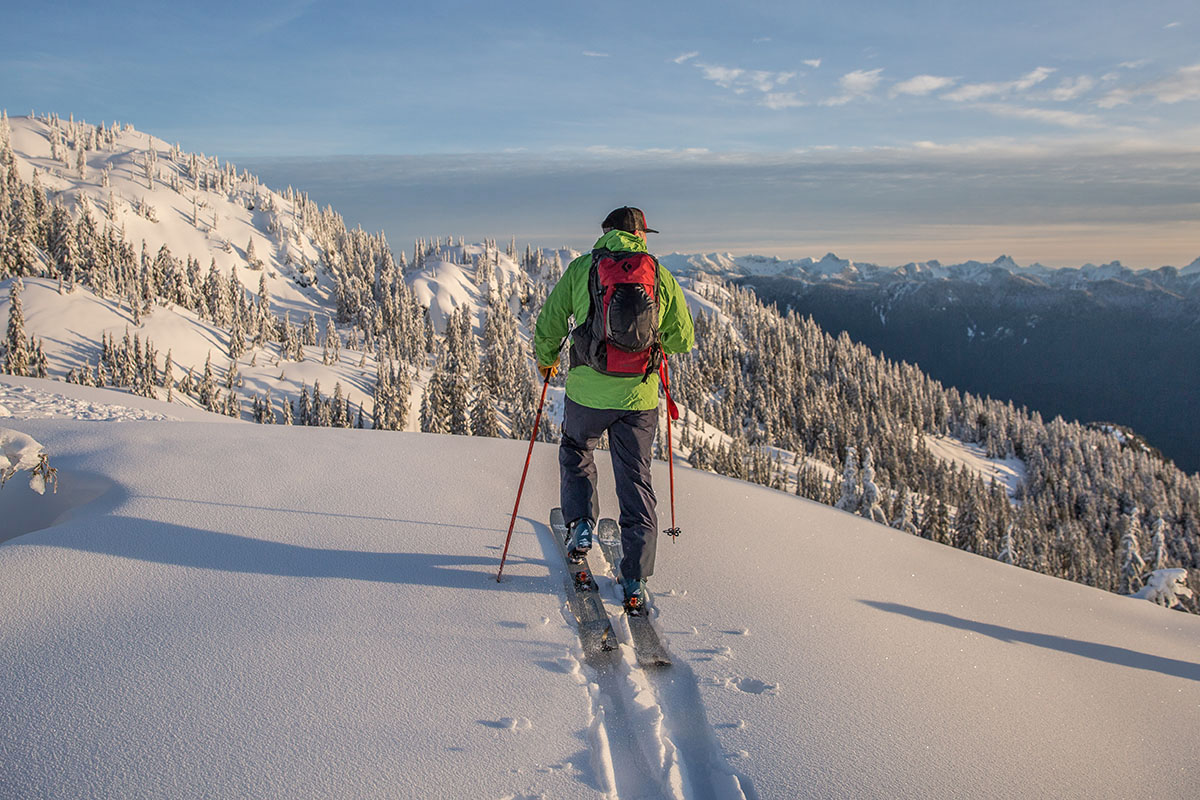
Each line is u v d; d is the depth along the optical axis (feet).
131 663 8.01
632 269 10.16
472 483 14.98
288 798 6.21
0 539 14.29
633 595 10.08
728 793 6.80
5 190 456.86
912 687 8.99
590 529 10.66
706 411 498.28
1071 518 441.27
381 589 10.16
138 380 358.23
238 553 10.99
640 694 8.13
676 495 15.64
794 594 11.40
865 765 7.27
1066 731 8.52
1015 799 7.02
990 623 11.87
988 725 8.38
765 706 8.18
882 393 590.96
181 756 6.62
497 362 466.70
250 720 7.18
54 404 31.07
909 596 12.28
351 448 16.94
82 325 406.82
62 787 6.14
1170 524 420.36
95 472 14.32
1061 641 11.71
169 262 517.14
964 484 392.06
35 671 7.75
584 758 7.04
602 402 10.45
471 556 11.51
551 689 8.11
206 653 8.29
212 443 16.52
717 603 10.79
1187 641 13.33
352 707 7.50
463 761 6.83
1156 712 9.50
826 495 331.77
